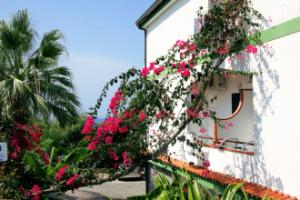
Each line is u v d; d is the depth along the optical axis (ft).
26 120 31.63
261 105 21.20
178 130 24.95
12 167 25.84
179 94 24.23
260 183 21.07
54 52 43.70
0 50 42.93
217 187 23.65
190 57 24.44
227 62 24.56
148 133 25.75
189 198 15.78
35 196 25.20
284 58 19.48
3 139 26.12
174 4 34.83
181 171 26.71
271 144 20.27
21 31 42.96
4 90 38.14
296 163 18.38
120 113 24.94
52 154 31.71
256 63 21.72
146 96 24.52
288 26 19.26
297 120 18.40
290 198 18.33
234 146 30.55
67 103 44.50
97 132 25.58
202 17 25.70
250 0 22.44
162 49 37.99
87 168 26.37
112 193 41.09
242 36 22.43
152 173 36.91
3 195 24.63
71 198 36.91
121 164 26.55
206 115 24.45
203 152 27.45
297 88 18.47
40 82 42.88
